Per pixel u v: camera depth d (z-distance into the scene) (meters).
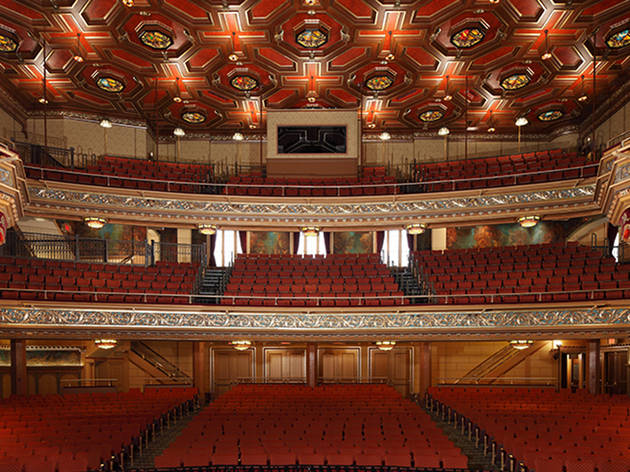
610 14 11.69
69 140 17.53
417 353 18.58
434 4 11.44
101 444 9.43
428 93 16.36
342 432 10.62
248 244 20.52
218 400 13.57
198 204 15.95
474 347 18.62
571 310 12.62
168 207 15.69
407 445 9.76
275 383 18.77
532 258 15.34
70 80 15.35
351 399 13.65
